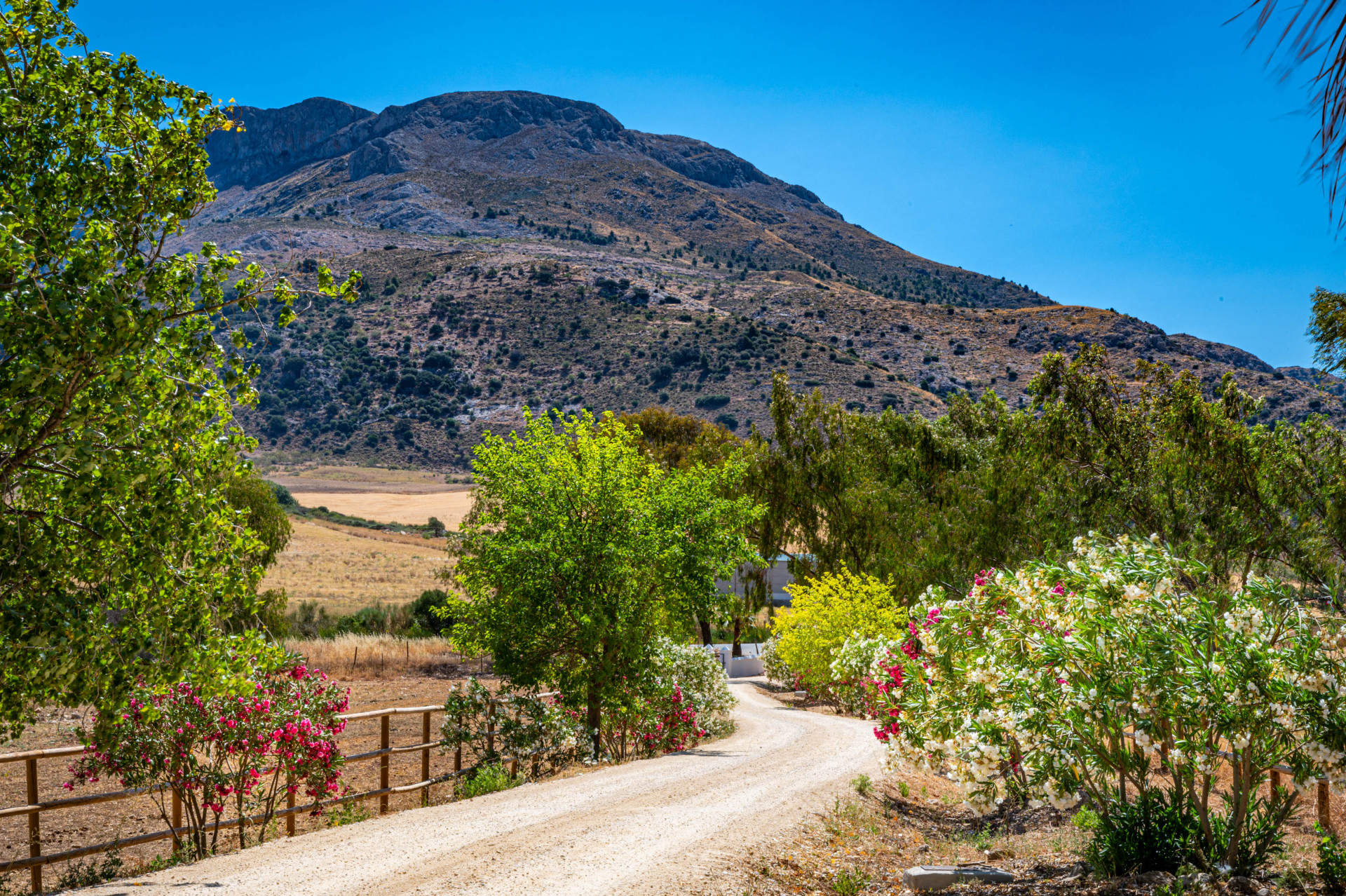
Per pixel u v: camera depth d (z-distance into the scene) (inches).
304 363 7317.9
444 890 247.8
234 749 369.4
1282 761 253.8
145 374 245.6
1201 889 244.2
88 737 339.0
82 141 257.0
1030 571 316.5
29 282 221.8
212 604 267.1
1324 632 261.4
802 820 365.7
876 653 419.5
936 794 479.2
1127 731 264.4
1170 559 279.1
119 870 344.2
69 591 253.9
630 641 637.3
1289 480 591.2
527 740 543.2
